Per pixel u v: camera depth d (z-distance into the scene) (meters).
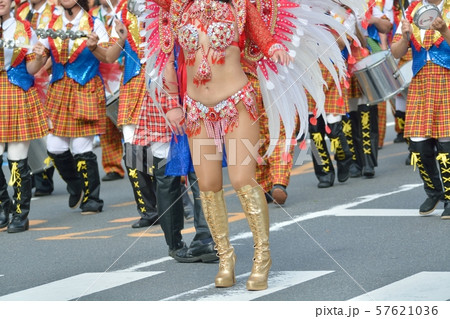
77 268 7.54
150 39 6.75
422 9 7.80
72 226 9.63
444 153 8.36
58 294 6.69
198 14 6.23
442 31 7.94
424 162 8.50
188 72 6.36
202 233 7.38
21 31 9.30
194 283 6.76
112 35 9.48
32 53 9.30
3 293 6.88
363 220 8.63
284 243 7.87
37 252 8.32
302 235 8.13
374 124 11.52
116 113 10.29
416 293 6.16
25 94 9.36
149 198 9.19
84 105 10.06
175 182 7.38
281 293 6.32
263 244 6.45
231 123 6.30
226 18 6.20
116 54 9.66
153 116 7.92
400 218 8.62
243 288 6.51
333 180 10.91
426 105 8.35
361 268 6.88
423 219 8.52
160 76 6.79
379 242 7.70
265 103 6.71
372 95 10.31
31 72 9.34
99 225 9.56
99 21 9.94
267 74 6.57
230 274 6.57
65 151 10.23
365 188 10.52
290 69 6.67
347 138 11.32
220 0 6.21
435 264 6.90
